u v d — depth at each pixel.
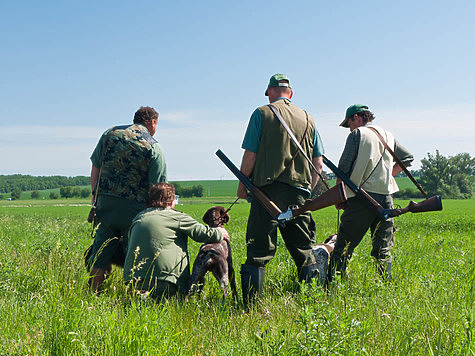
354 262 5.32
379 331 2.98
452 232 11.66
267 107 4.40
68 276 3.93
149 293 4.12
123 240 4.98
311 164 4.34
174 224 4.39
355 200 4.82
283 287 4.77
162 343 2.75
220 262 4.54
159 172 5.00
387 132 5.13
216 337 3.06
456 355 2.64
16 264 4.98
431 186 124.12
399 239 8.59
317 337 2.60
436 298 3.72
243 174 4.42
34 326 3.16
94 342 2.73
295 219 4.48
